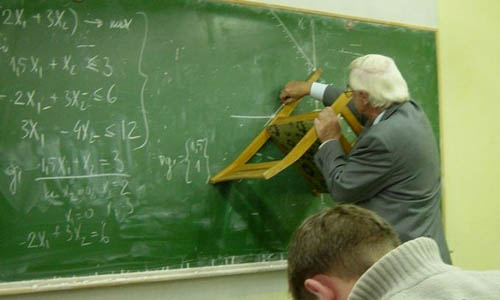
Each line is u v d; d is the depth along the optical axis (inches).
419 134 79.1
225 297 91.4
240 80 93.0
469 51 125.6
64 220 78.4
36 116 77.2
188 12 88.9
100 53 81.7
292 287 38.4
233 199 91.9
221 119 91.0
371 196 80.5
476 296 33.0
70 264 78.5
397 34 112.1
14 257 75.2
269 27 96.4
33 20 77.4
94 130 80.9
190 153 88.1
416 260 34.7
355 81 81.4
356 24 106.5
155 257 84.5
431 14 119.9
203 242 88.7
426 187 80.9
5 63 75.6
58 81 78.7
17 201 75.6
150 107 85.2
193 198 88.1
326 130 81.7
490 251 126.3
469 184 123.5
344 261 36.2
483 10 128.6
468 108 124.4
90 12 81.1
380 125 78.3
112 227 81.6
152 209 84.7
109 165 81.7
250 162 93.1
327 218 38.6
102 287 80.7
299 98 95.2
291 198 97.5
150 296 84.7
